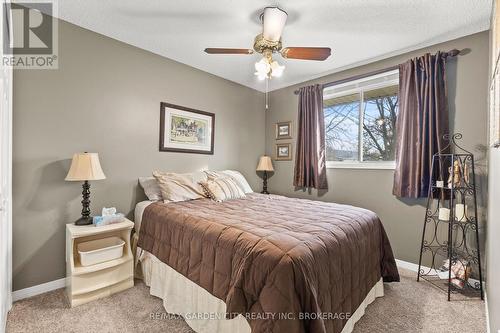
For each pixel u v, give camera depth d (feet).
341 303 4.93
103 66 8.14
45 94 7.02
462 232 7.78
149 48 9.09
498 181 4.86
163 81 9.71
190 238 5.68
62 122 7.32
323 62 10.07
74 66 7.54
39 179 6.93
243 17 7.17
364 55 9.40
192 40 8.52
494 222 5.39
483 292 7.00
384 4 6.48
